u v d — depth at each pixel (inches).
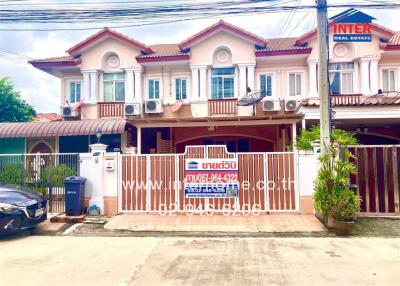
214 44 695.1
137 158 423.2
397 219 373.1
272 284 205.6
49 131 601.3
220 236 337.4
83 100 711.7
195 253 277.1
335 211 340.5
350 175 395.5
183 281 213.8
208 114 676.1
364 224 358.9
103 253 279.4
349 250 280.4
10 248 297.6
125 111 660.7
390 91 630.5
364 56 661.3
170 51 746.8
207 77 700.0
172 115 684.7
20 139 691.4
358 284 204.1
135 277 222.2
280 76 697.0
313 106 540.1
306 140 449.7
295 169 407.2
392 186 390.6
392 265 239.9
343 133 443.5
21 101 1027.9
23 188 389.4
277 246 295.6
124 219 392.2
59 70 746.8
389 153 393.1
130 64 716.7
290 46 695.1
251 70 686.5
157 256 269.4
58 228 363.6
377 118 536.7
